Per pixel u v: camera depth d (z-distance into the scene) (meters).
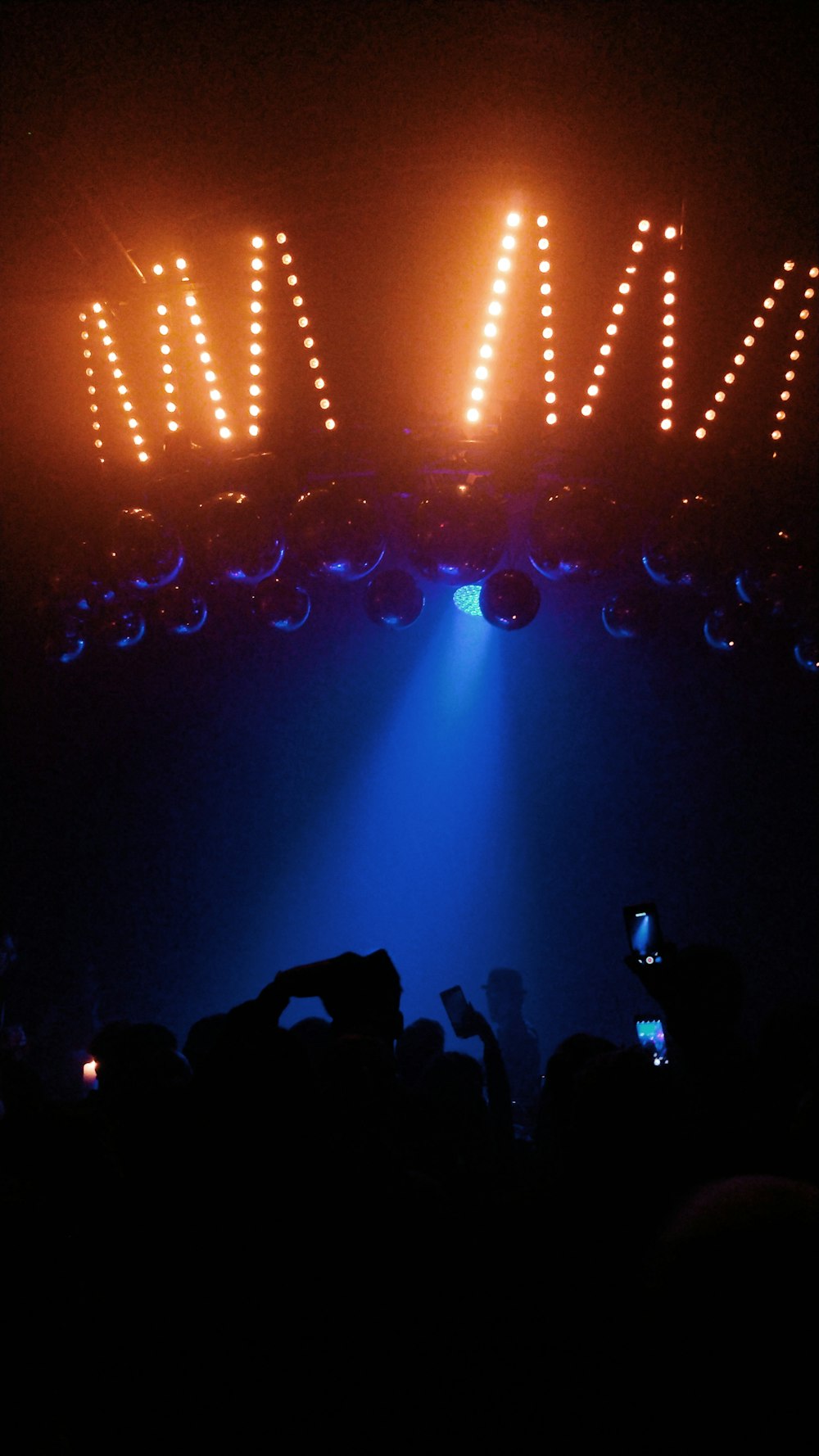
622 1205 1.75
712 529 5.21
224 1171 2.06
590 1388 1.69
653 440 5.06
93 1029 7.88
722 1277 1.46
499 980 7.41
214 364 4.95
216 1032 3.88
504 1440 1.80
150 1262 2.06
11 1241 2.29
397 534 5.63
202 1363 1.96
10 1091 3.04
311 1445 1.90
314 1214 2.03
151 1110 2.26
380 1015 2.57
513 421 4.97
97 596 5.79
